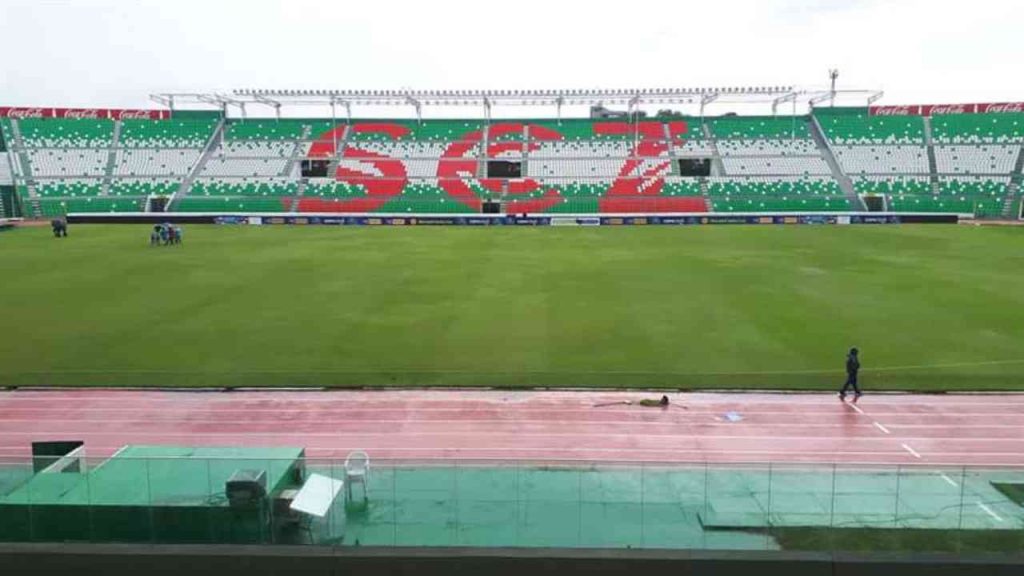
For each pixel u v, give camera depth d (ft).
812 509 39.50
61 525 37.86
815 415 72.02
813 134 310.45
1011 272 149.69
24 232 231.50
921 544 36.65
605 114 356.18
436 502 39.47
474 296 127.44
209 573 25.49
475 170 300.40
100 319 111.04
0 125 294.05
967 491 40.32
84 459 45.73
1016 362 87.56
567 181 292.81
